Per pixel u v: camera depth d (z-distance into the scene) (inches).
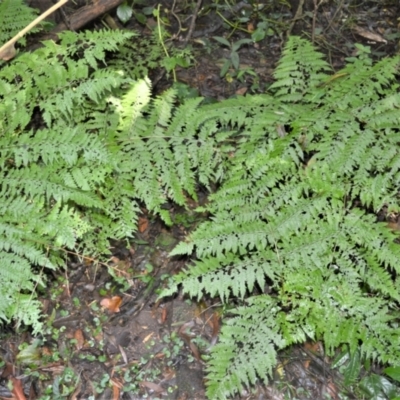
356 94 57.0
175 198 54.2
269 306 49.4
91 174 50.5
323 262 50.4
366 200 52.3
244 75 74.9
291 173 54.0
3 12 60.8
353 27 80.4
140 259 62.0
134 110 57.1
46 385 53.9
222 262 50.0
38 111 64.6
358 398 54.4
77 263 60.5
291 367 56.1
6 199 50.2
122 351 56.4
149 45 70.7
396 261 49.9
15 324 56.1
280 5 82.2
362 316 48.8
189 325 58.3
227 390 46.0
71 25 68.3
